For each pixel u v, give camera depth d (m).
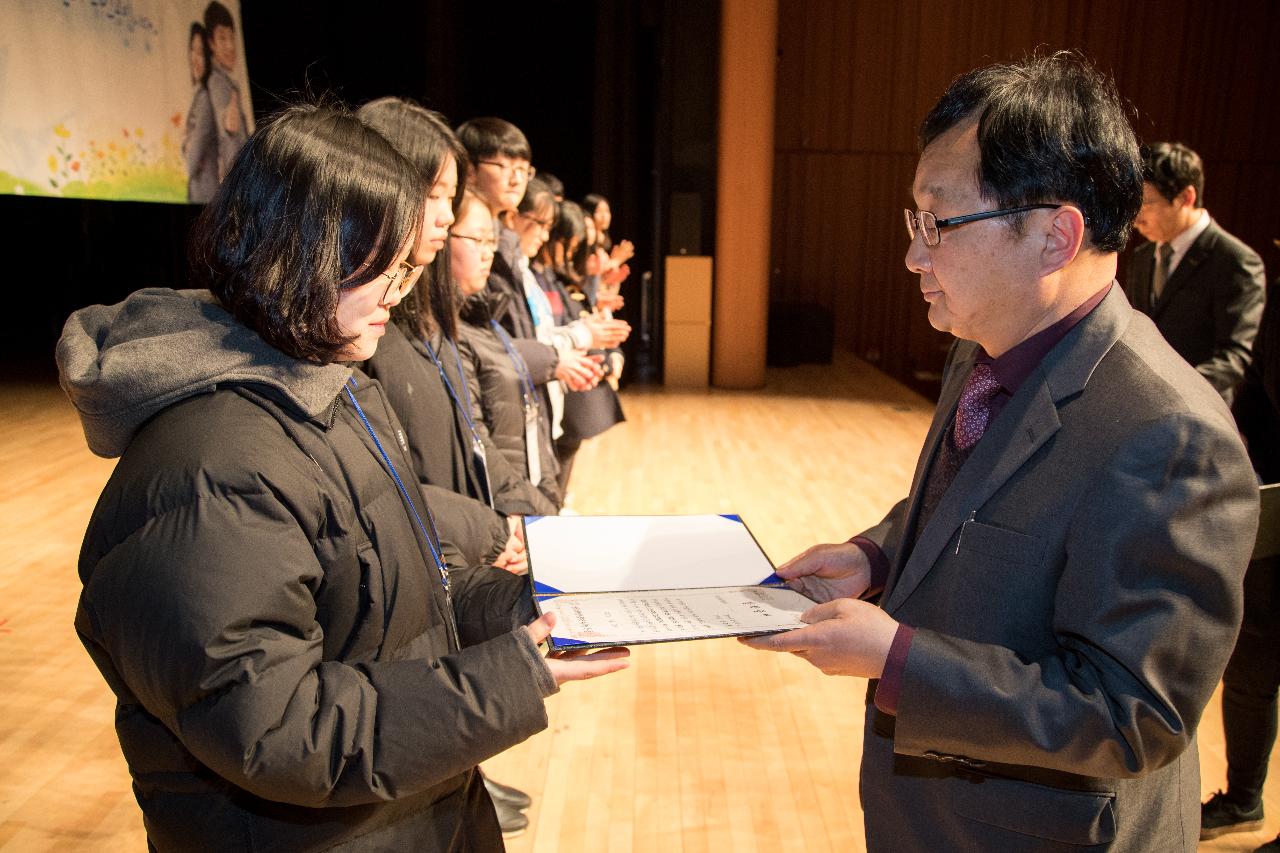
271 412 0.83
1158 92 10.27
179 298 0.86
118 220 8.52
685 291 7.45
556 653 0.93
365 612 0.88
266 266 0.82
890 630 0.87
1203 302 2.52
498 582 1.15
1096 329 0.89
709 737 2.28
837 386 7.77
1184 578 0.79
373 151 0.86
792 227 10.48
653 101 9.26
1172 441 0.80
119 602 0.75
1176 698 0.80
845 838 1.90
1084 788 0.89
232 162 0.86
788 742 2.26
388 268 0.87
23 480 4.22
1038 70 0.89
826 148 10.34
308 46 9.17
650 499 4.35
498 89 9.64
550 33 9.52
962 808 0.94
